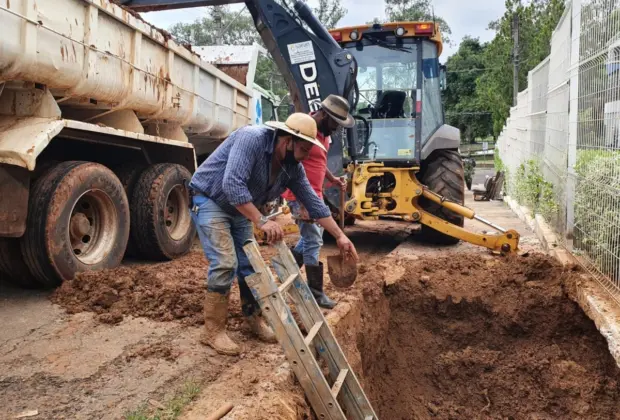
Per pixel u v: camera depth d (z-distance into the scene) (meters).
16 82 4.62
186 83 6.90
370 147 7.73
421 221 7.20
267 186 3.72
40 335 4.01
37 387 3.24
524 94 12.42
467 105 44.31
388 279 5.79
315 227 4.66
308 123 3.50
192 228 7.04
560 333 5.29
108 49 5.21
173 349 3.81
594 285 4.96
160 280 5.18
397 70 7.71
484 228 9.34
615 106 4.79
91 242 5.45
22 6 4.11
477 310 5.60
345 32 7.73
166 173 6.45
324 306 4.69
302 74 7.15
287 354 3.18
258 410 2.97
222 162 3.65
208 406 3.03
